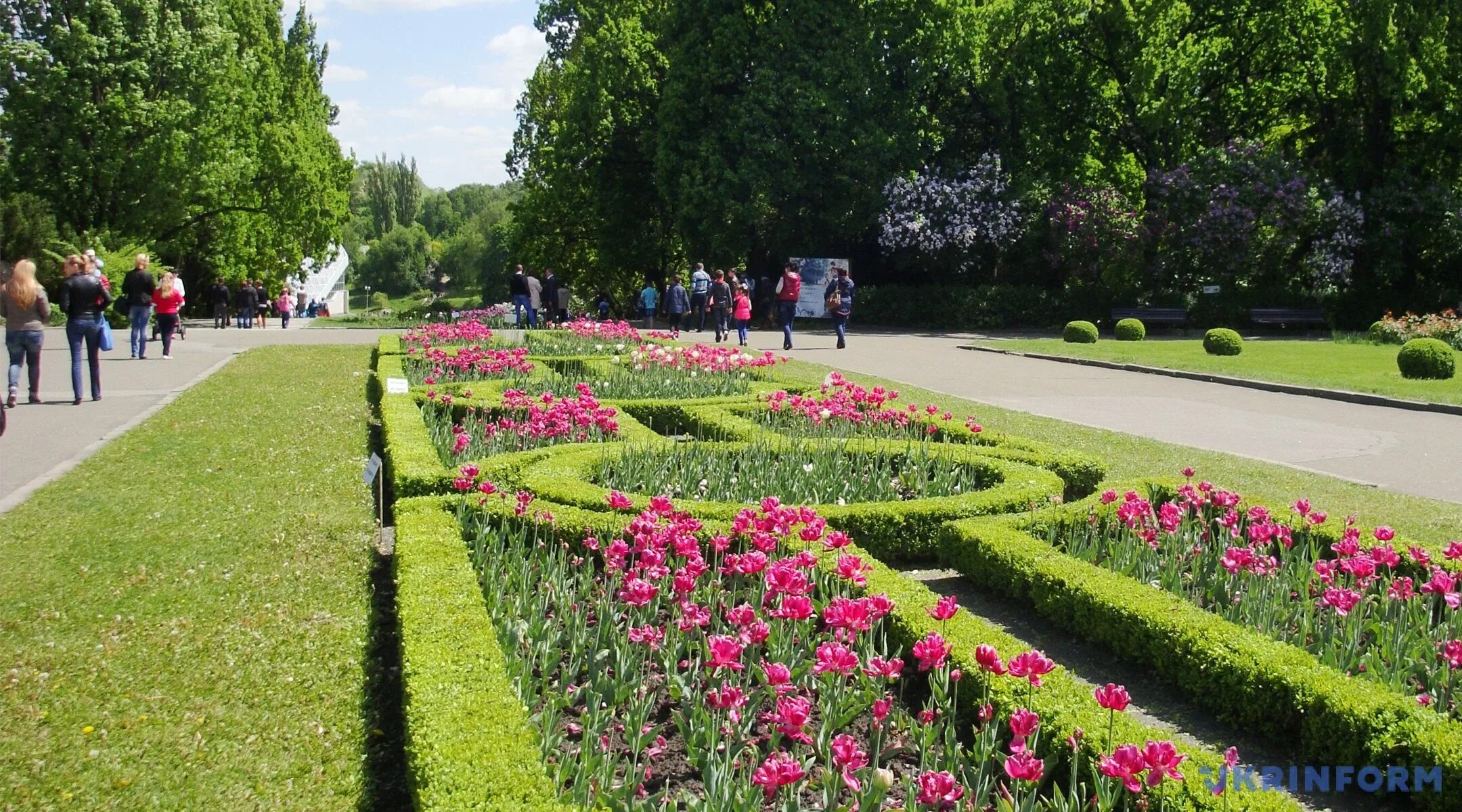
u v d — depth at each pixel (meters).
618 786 3.73
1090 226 32.84
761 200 33.25
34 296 12.79
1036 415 13.14
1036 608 6.05
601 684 4.35
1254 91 35.84
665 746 4.13
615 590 5.42
